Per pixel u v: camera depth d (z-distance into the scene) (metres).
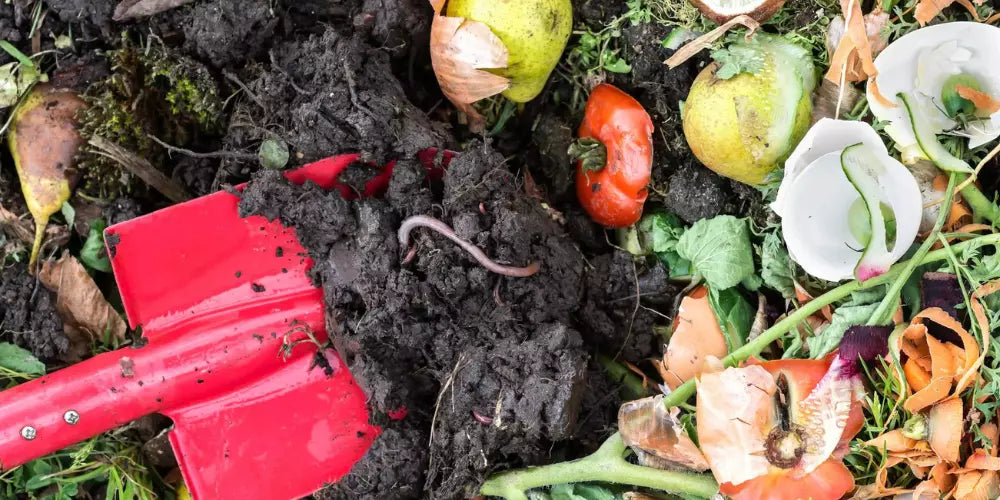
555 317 0.60
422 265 0.58
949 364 0.54
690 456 0.57
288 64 0.60
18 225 0.62
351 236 0.60
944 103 0.56
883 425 0.56
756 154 0.57
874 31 0.57
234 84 0.61
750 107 0.56
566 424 0.57
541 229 0.59
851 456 0.57
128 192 0.62
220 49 0.60
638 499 0.58
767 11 0.57
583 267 0.61
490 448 0.58
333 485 0.61
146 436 0.64
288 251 0.61
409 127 0.59
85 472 0.63
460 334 0.59
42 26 0.61
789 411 0.56
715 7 0.58
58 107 0.61
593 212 0.62
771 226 0.59
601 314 0.61
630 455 0.60
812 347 0.58
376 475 0.60
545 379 0.57
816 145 0.56
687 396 0.58
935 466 0.54
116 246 0.59
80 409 0.59
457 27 0.58
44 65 0.62
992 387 0.54
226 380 0.61
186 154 0.62
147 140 0.62
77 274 0.62
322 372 0.61
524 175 0.63
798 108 0.57
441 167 0.60
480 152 0.59
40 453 0.59
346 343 0.60
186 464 0.61
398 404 0.59
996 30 0.55
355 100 0.58
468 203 0.58
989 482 0.54
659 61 0.61
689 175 0.61
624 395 0.62
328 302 0.60
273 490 0.61
